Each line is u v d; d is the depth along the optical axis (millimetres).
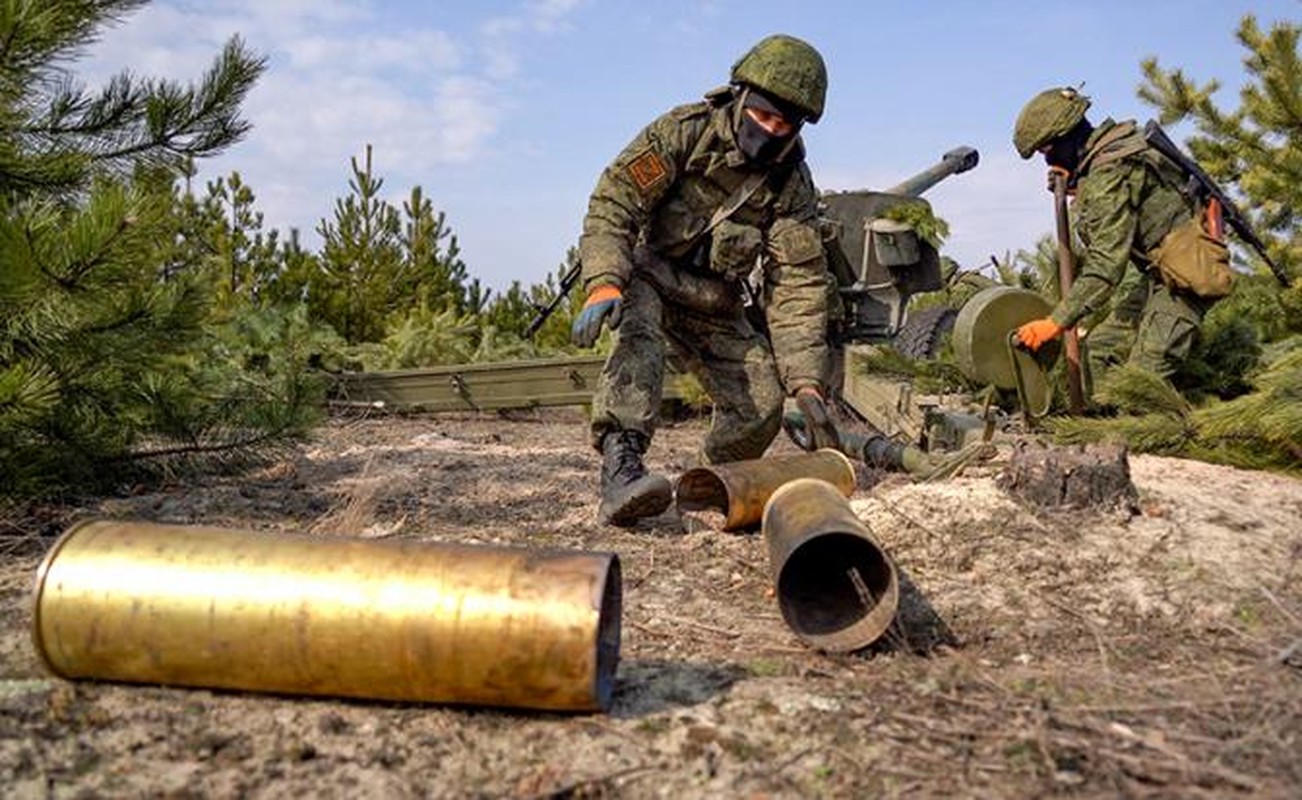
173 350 4633
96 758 2355
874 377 7172
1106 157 5855
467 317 12898
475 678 2502
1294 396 4855
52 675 2695
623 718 2584
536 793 2238
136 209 3990
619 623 2762
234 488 5273
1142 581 3498
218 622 2561
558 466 6199
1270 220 7863
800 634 2967
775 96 4293
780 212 4680
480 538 4273
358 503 4477
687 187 4574
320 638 2527
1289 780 2189
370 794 2230
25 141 4566
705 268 4762
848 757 2365
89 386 4539
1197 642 3105
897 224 8414
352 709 2623
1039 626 3215
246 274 13008
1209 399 6082
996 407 6289
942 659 2961
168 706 2609
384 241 14031
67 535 2699
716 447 5016
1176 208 5965
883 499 4191
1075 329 6000
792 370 4719
